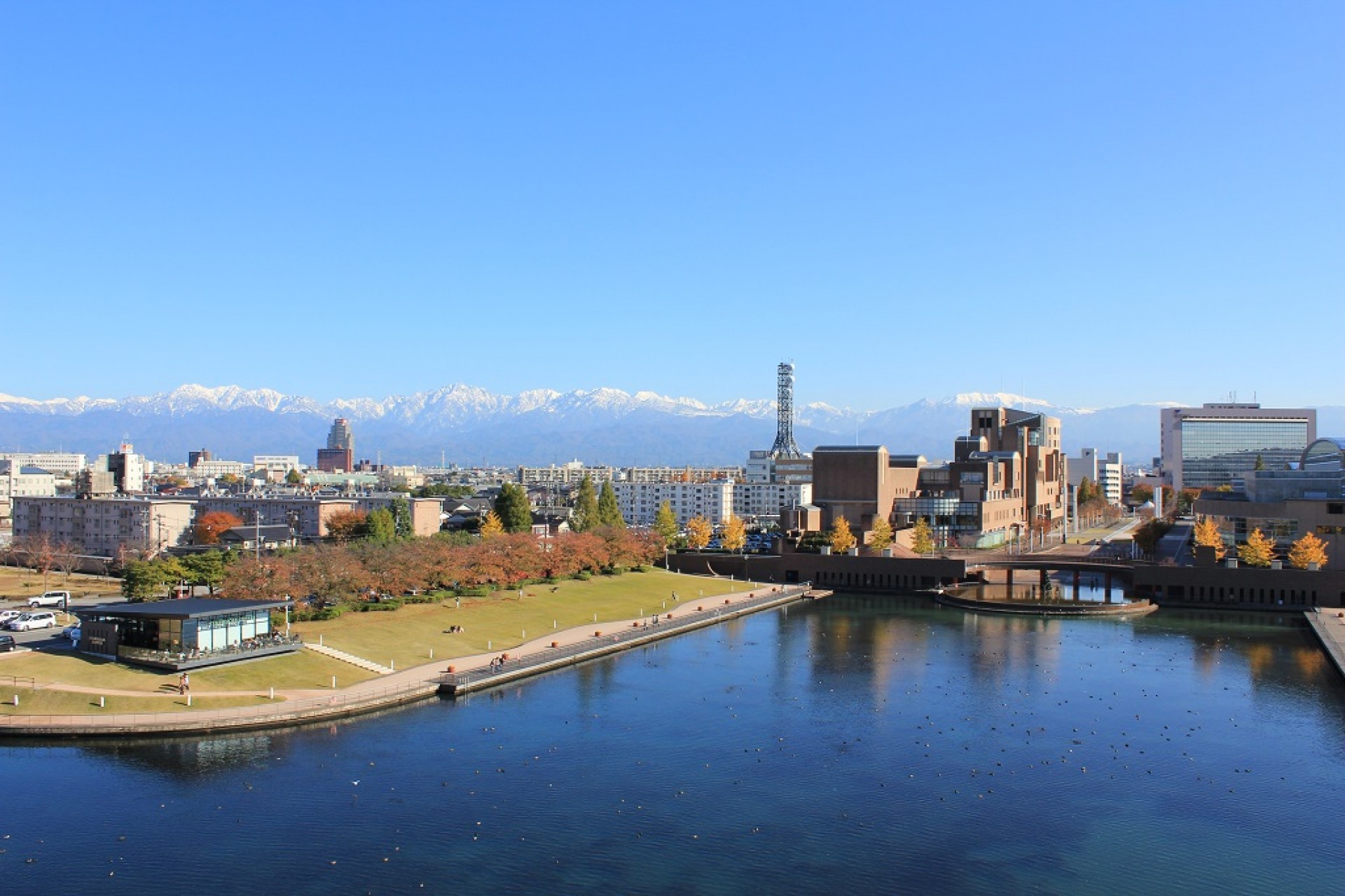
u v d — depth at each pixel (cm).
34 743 11494
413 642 16600
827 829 9869
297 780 10762
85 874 8619
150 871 8675
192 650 13550
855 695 14800
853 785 11056
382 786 10688
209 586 19125
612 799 10519
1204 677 15950
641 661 17238
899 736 12769
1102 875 8950
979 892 8606
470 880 8656
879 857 9256
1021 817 10219
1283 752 12200
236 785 10556
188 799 10156
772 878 8806
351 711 13125
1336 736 12800
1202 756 12050
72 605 19050
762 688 15200
